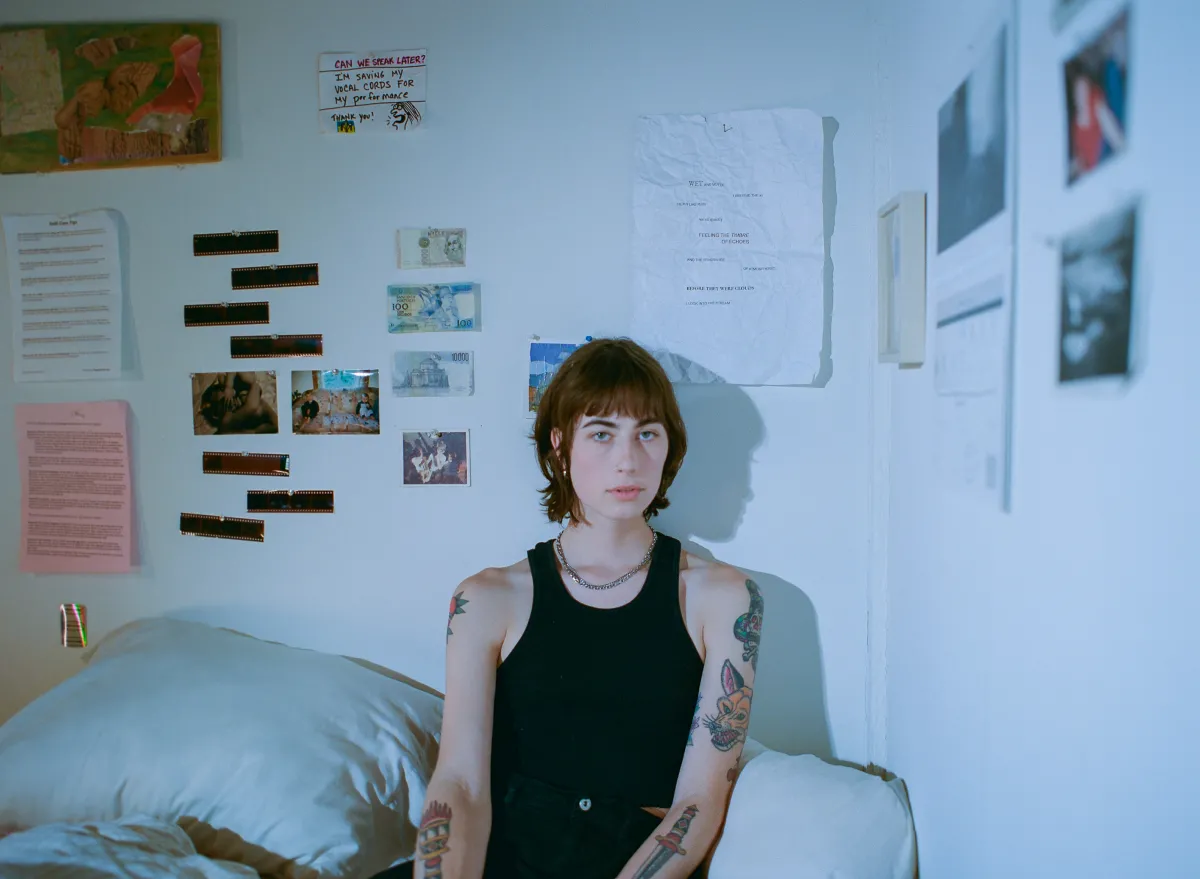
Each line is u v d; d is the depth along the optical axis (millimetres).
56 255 1395
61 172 1389
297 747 1081
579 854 960
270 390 1374
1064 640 629
